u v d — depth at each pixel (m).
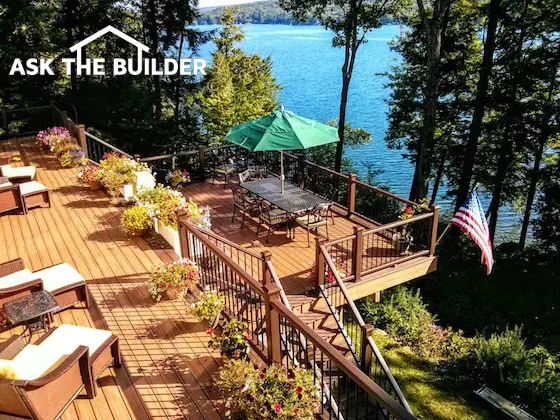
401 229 9.91
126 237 8.45
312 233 10.02
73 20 20.17
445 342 11.84
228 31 31.48
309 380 4.49
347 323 12.03
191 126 22.11
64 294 5.89
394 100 22.16
